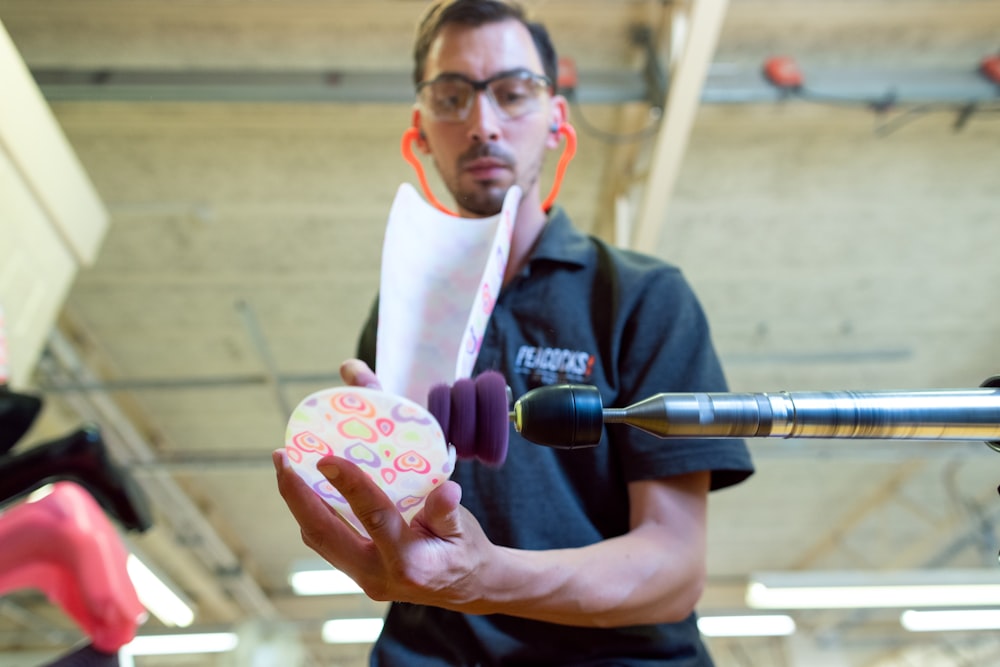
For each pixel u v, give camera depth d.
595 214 3.97
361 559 0.62
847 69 3.39
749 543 6.63
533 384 0.92
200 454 5.29
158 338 4.47
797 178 3.84
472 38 0.98
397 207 0.70
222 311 4.32
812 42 3.34
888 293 4.42
